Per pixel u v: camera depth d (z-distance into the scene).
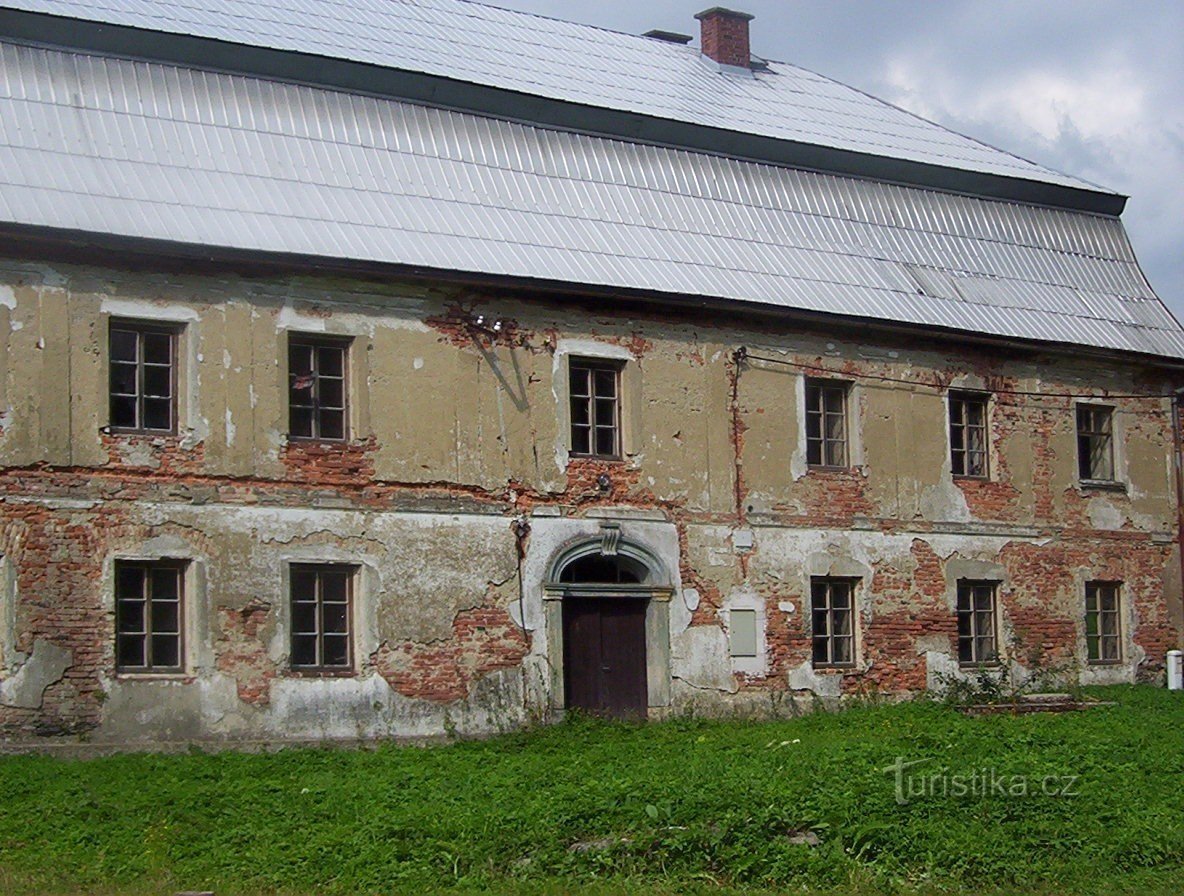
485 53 29.75
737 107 31.97
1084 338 32.12
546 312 25.70
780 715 27.27
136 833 17.00
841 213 30.70
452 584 24.39
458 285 24.72
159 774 19.86
